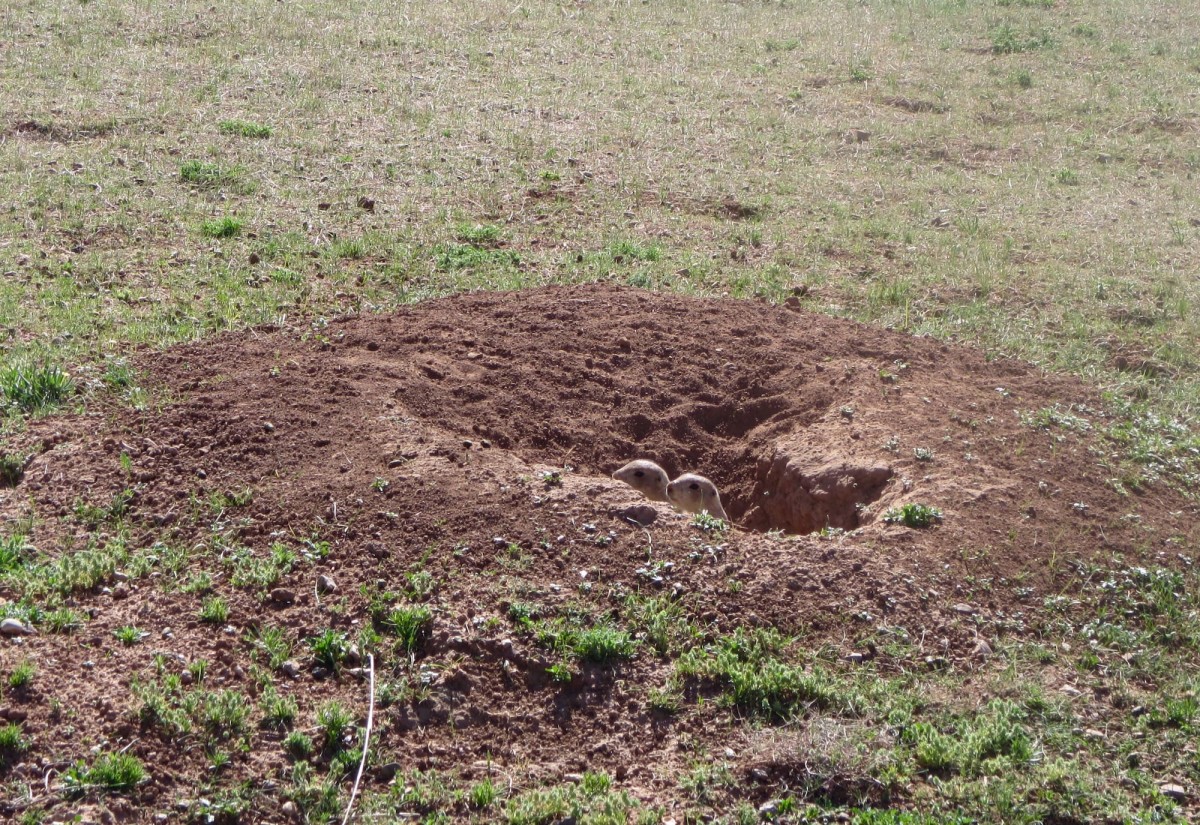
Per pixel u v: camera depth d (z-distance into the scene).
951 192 12.40
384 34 16.88
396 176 11.60
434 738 4.61
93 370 7.31
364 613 5.13
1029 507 6.25
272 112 13.23
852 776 4.48
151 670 4.73
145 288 8.79
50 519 5.79
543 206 11.14
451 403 7.14
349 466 6.16
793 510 6.89
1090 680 5.17
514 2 19.56
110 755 4.25
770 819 4.32
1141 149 14.02
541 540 5.61
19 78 13.65
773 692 4.84
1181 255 10.72
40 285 8.68
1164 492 6.68
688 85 15.84
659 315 8.69
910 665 5.13
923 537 5.89
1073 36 19.06
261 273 9.20
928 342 8.61
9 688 4.50
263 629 5.04
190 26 16.36
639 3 20.22
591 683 4.89
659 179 12.12
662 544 5.68
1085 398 7.81
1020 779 4.52
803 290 9.58
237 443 6.39
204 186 10.95
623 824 4.24
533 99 14.58
